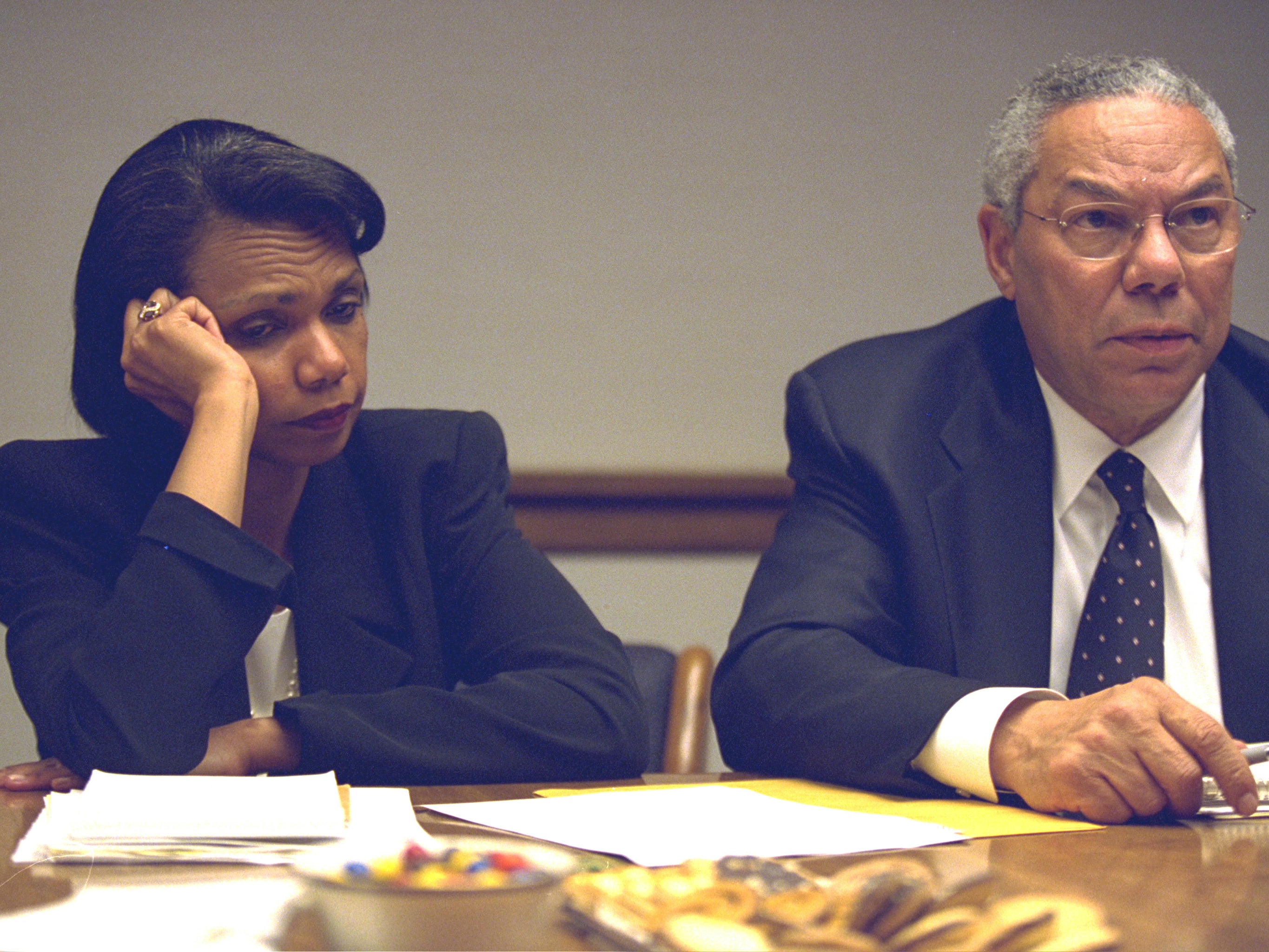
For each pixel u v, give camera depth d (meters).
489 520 4.18
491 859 1.59
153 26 7.24
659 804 2.71
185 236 3.62
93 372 3.88
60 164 7.16
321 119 7.34
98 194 7.19
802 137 7.68
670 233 7.57
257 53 7.30
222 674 3.19
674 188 7.59
